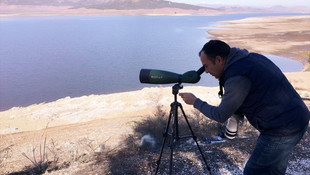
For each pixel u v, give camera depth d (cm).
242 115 246
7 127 1051
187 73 249
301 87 1620
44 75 3097
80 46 5922
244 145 393
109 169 343
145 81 260
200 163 345
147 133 535
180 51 4759
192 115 656
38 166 446
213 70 205
